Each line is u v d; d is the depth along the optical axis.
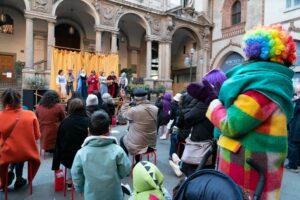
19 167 4.79
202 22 27.33
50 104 6.09
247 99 1.67
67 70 16.08
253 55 1.90
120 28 27.50
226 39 25.94
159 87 23.06
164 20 24.80
